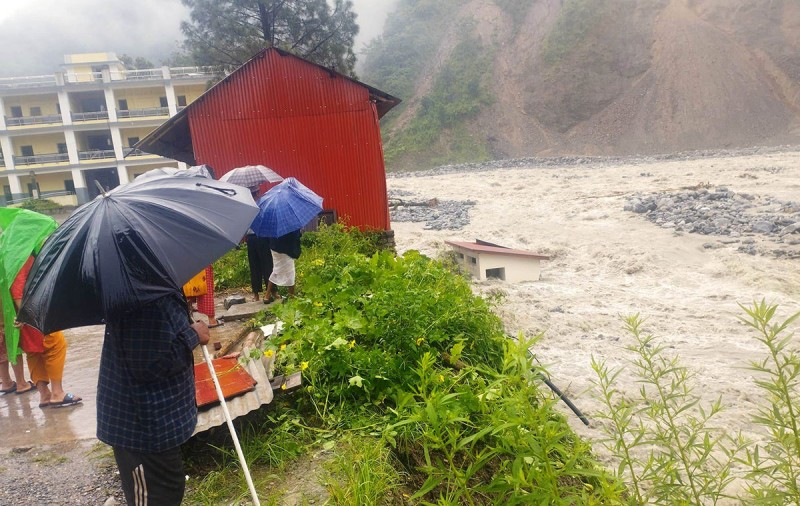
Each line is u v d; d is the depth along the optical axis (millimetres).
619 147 60062
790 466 3053
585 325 10812
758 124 55312
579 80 66562
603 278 14742
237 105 13016
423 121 67125
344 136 13500
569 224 20312
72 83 45812
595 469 3664
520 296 12984
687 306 11883
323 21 29344
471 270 15242
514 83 71500
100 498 4199
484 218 23062
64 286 3043
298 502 3883
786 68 58875
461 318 6270
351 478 3863
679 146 56781
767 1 64812
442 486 4281
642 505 3389
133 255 3035
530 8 80062
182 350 3207
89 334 8258
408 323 5766
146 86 47062
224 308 8844
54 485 4363
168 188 3471
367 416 4898
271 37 29766
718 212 18234
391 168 61125
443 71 73500
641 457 5699
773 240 15258
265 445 4469
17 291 5574
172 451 3297
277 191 7895
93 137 49469
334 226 12844
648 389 7691
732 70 60969
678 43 65938
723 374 8195
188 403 3316
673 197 21156
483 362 6035
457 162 61688
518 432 3410
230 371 5137
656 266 14852
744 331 10070
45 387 5754
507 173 38469
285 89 13164
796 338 9547
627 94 65125
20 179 46938
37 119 46531
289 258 8195
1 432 5250
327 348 5297
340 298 6652
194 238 3270
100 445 4941
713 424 6527
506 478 3244
